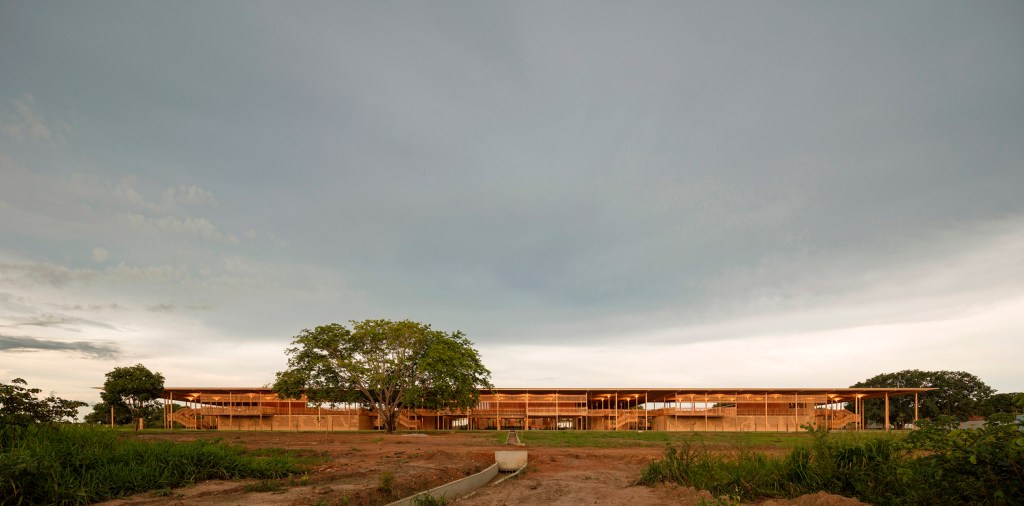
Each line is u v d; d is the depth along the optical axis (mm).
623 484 17594
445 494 14859
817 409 79812
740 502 13008
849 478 13039
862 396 81188
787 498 13109
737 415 79000
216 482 15078
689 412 78750
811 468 13750
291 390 52344
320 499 12273
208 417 77500
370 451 27547
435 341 54094
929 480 10211
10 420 15305
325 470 18891
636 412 80875
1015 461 9062
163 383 82438
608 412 81875
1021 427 9055
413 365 54031
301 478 16406
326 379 52844
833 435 15023
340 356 52688
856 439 14281
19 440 14734
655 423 82812
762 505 12656
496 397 82000
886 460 13039
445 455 25531
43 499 11258
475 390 55625
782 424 78750
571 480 18938
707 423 78438
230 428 76938
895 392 78188
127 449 15500
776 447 29375
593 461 25797
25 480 11109
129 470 13703
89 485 12289
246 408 76688
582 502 14148
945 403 100000
